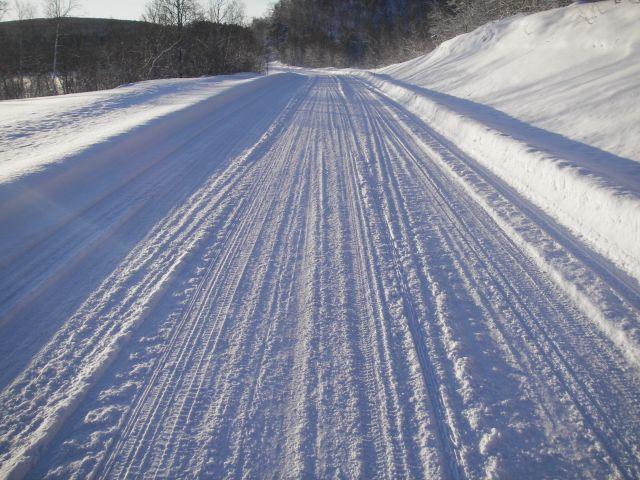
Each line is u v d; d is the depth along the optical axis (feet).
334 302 10.91
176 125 28.19
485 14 69.67
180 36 86.22
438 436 7.38
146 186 18.22
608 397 8.14
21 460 6.66
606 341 9.53
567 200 15.60
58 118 28.19
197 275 12.00
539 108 27.89
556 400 8.09
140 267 12.17
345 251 13.38
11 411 7.57
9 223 13.41
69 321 9.93
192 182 18.84
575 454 7.07
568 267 12.13
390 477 6.69
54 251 12.69
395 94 51.13
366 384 8.45
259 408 7.89
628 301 10.60
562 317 10.35
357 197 17.63
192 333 9.77
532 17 44.60
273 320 10.23
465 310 10.62
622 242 12.66
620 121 20.81
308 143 25.77
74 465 6.74
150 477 6.63
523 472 6.75
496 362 9.00
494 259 12.94
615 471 6.77
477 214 16.14
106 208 15.85
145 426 7.48
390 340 9.61
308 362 8.98
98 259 12.52
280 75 79.82
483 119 27.73
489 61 46.80
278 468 6.81
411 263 12.69
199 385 8.36
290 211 16.21
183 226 14.75
